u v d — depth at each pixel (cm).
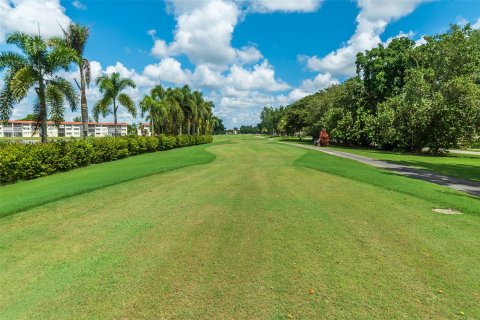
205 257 406
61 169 1460
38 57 1498
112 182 968
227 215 605
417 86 2627
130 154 2364
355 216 597
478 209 643
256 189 878
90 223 558
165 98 3909
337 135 3878
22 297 314
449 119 2462
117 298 310
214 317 279
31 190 930
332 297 310
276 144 4009
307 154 2167
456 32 2595
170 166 1421
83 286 334
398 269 371
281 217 590
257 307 294
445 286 331
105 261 396
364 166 1495
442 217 591
